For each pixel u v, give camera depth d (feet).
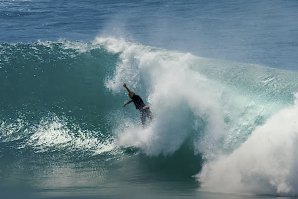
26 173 205.36
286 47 341.21
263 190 174.91
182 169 201.36
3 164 214.69
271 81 221.66
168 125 211.61
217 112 205.77
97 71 254.27
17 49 270.67
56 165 214.07
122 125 231.50
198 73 227.40
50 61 262.88
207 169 194.90
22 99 249.34
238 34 379.55
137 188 181.98
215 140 200.54
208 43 355.15
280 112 192.85
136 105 221.87
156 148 211.82
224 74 227.20
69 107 244.22
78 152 223.71
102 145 225.76
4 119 241.96
